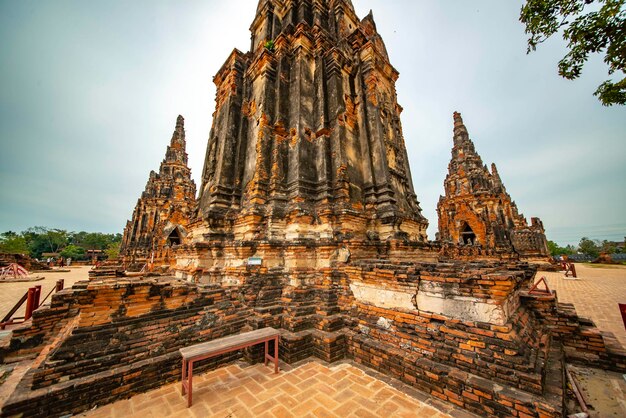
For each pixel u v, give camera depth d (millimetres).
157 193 37062
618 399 5184
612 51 5051
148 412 4668
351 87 12484
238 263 8758
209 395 5176
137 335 5691
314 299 8234
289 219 9234
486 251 23938
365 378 5723
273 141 10547
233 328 7082
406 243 9727
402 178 13164
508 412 4184
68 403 4551
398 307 6297
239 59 13125
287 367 6250
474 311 5090
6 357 6664
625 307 6688
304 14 13266
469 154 35812
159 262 20656
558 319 7273
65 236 95125
